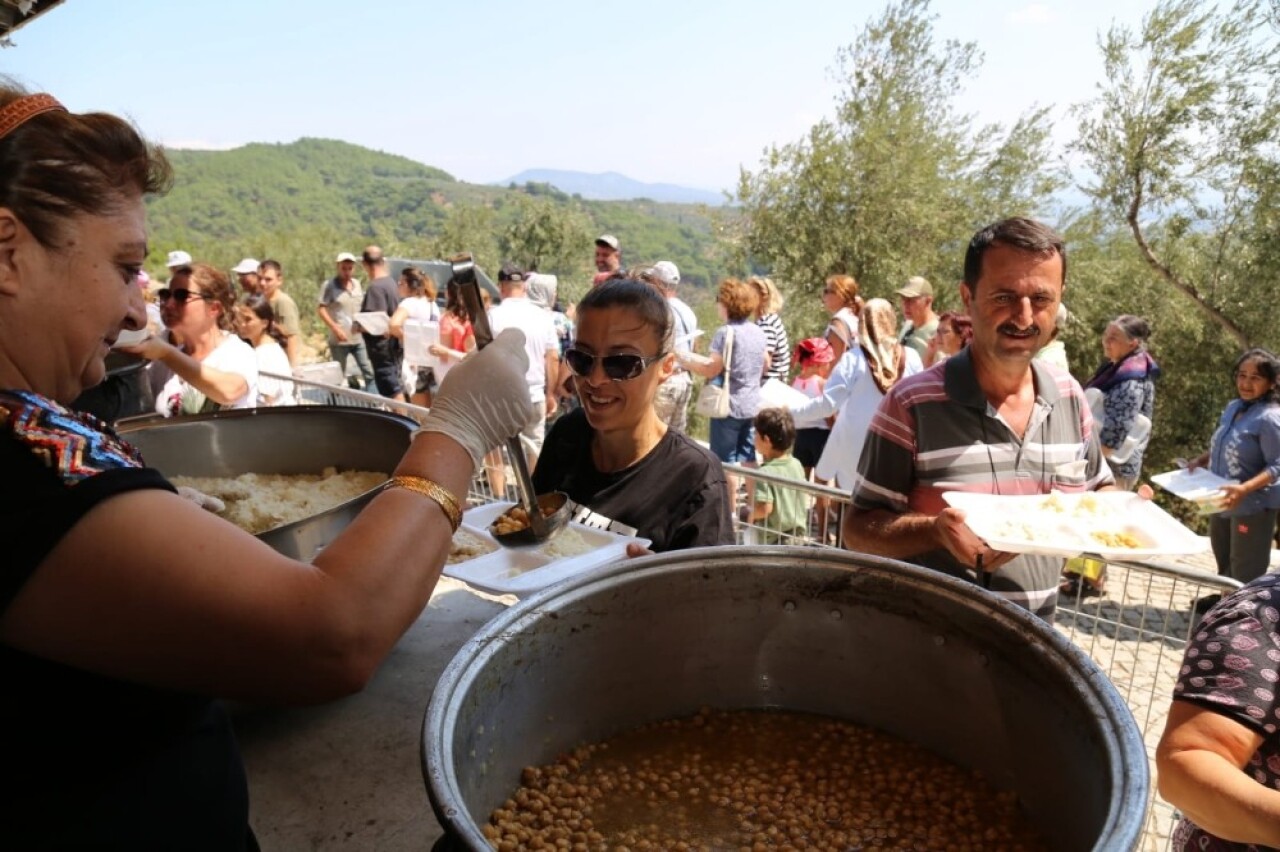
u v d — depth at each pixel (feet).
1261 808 4.09
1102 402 18.84
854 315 21.03
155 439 8.23
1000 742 4.36
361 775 5.35
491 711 4.06
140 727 2.95
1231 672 4.46
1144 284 53.01
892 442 7.76
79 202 2.67
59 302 2.72
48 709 2.68
